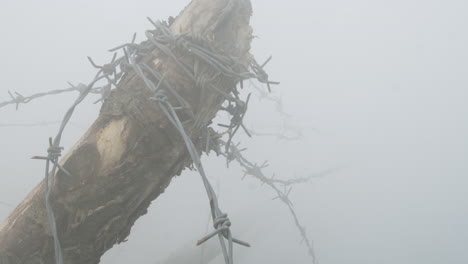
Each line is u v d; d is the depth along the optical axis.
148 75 1.14
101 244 1.14
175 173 1.20
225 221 0.80
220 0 1.17
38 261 1.12
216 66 1.09
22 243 1.11
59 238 1.11
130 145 1.10
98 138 1.12
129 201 1.13
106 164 1.10
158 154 1.12
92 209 1.10
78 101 1.11
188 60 1.13
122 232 1.18
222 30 1.16
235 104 1.22
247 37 1.20
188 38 1.11
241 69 1.17
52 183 1.04
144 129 1.10
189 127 1.13
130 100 1.11
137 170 1.11
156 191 1.17
